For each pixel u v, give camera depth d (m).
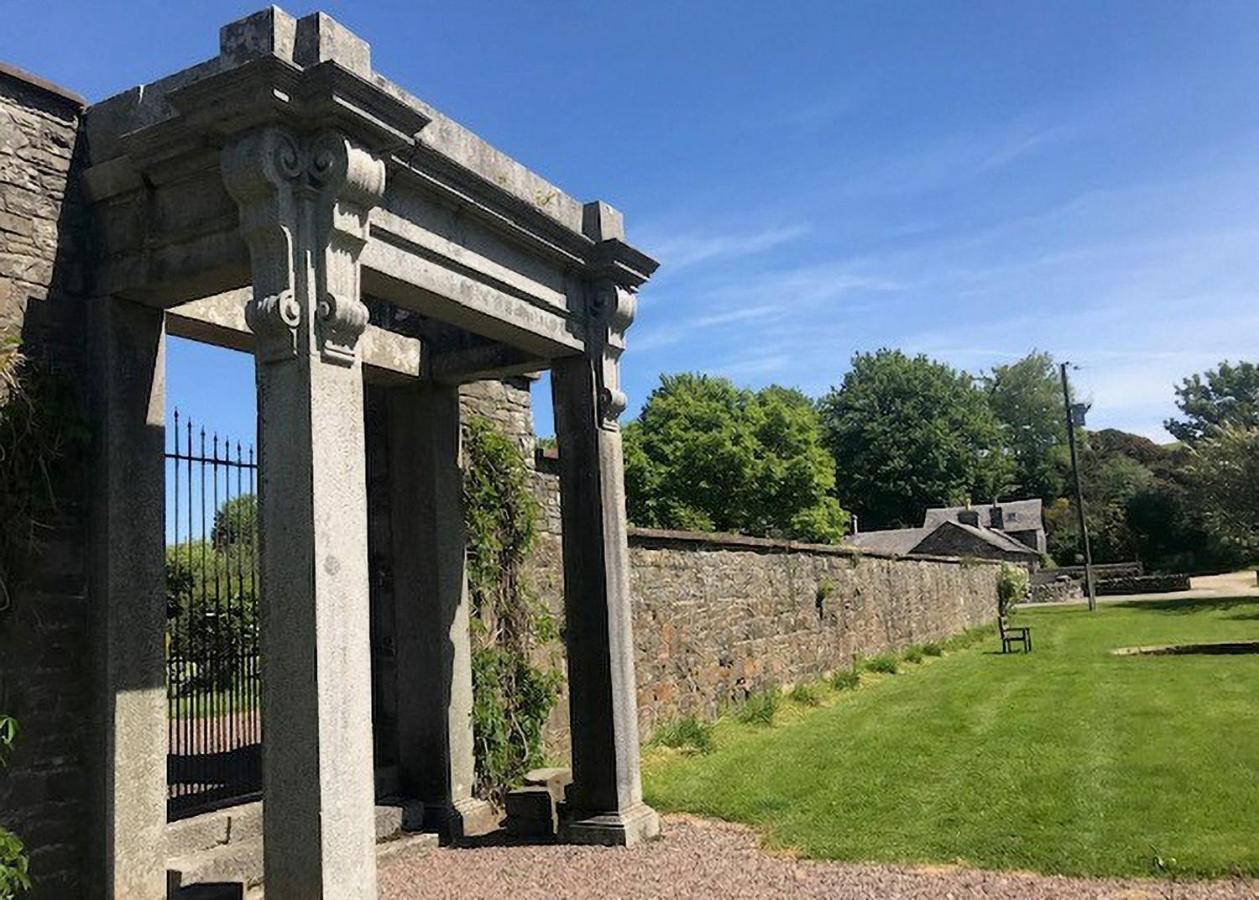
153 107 5.33
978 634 25.16
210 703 6.91
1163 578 44.50
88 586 5.29
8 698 4.89
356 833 4.52
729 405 45.44
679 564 11.38
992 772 8.06
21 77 5.18
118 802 5.13
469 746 7.70
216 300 6.22
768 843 6.52
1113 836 6.06
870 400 59.56
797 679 14.36
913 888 5.41
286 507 4.59
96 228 5.49
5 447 4.92
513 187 6.56
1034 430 71.25
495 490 8.39
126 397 5.43
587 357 7.21
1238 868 5.38
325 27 4.86
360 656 4.68
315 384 4.62
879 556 19.36
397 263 5.46
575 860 6.36
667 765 9.18
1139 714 10.55
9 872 4.44
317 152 4.82
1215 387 71.88
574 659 7.03
